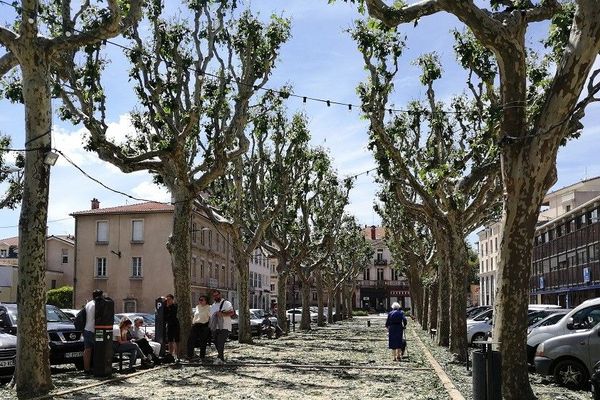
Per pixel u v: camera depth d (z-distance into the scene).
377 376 15.13
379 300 111.06
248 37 20.59
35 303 11.62
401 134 24.28
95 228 54.53
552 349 13.41
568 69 10.23
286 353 22.03
